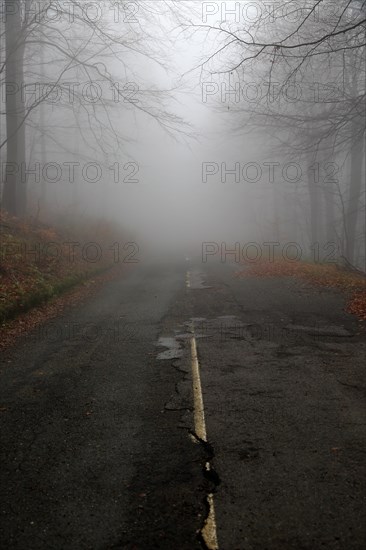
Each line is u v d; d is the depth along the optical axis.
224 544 3.12
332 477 3.86
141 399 5.75
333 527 3.25
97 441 4.66
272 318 10.02
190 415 5.21
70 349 8.08
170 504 3.57
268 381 6.22
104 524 3.37
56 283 13.33
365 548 3.04
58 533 3.29
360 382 6.07
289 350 7.62
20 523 3.40
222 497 3.63
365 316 9.61
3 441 4.70
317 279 14.62
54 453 4.43
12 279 11.59
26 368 7.07
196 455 4.31
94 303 12.63
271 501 3.56
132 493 3.74
